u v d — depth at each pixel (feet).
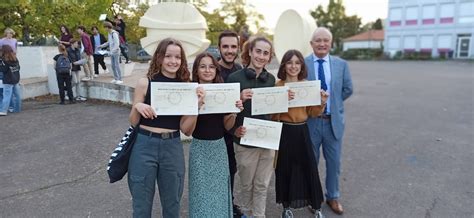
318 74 11.82
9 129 21.85
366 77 67.26
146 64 50.49
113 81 29.89
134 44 64.18
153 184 8.66
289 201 11.05
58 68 28.73
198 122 9.29
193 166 9.43
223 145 9.60
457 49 132.77
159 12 24.71
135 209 8.64
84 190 13.58
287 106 10.27
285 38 30.07
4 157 17.07
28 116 25.13
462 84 52.80
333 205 12.28
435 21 136.77
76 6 51.75
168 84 8.30
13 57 25.67
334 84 11.81
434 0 135.44
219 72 9.81
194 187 9.45
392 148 19.93
